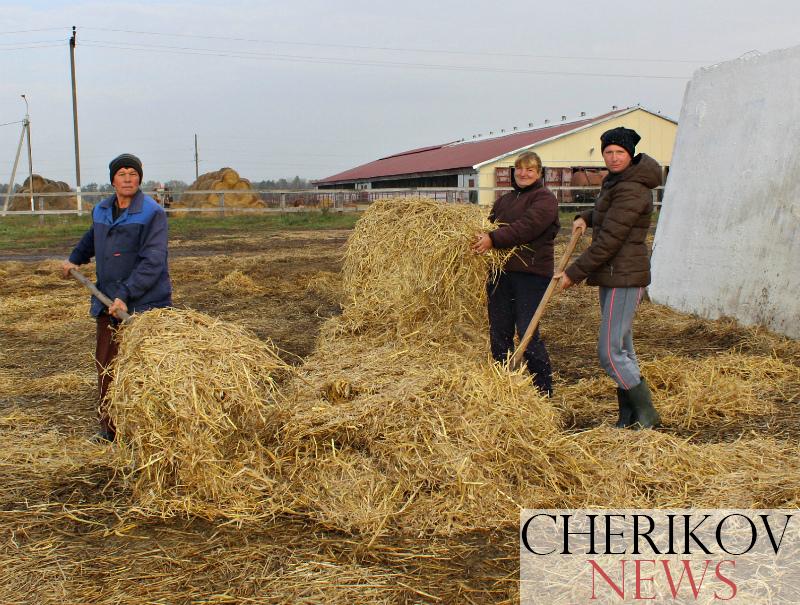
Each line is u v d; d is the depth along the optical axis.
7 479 4.10
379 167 62.31
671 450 4.25
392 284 6.21
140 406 3.83
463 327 5.79
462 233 5.62
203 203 39.03
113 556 3.27
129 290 4.55
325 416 4.12
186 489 3.77
